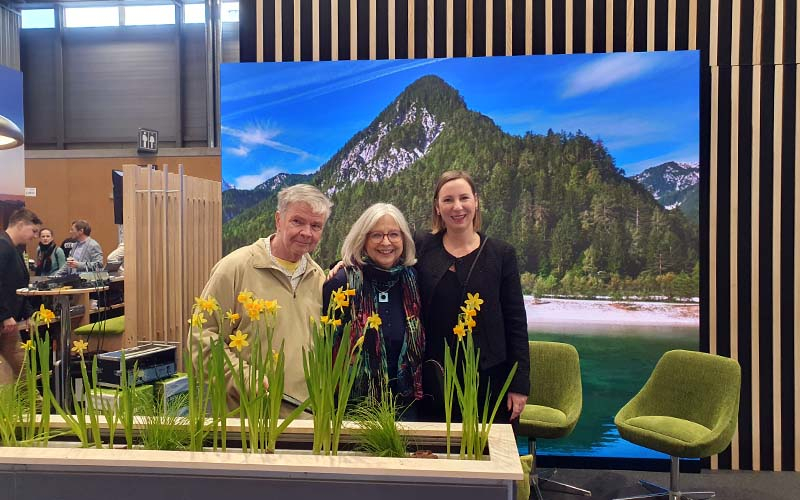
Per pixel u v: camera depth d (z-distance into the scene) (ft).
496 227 13.11
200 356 5.18
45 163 29.19
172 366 10.77
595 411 12.91
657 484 11.90
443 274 7.34
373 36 13.42
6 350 13.65
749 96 12.55
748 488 11.62
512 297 7.65
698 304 12.57
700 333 12.71
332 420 5.16
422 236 7.76
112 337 15.20
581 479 12.12
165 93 29.63
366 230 6.90
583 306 12.90
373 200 13.38
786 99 12.48
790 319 12.57
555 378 11.71
